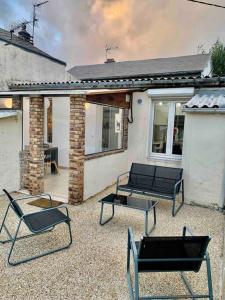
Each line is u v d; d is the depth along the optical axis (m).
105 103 6.45
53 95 5.54
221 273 3.08
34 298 2.56
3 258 3.26
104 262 3.24
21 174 6.27
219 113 5.15
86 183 5.67
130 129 7.86
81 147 5.27
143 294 2.68
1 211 4.87
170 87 6.41
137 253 2.40
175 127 7.27
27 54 8.91
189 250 2.37
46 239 3.81
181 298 2.46
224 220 4.80
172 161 7.29
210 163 5.37
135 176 5.81
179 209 5.34
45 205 5.29
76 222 4.48
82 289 2.72
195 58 11.34
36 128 5.69
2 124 5.63
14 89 7.91
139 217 4.80
